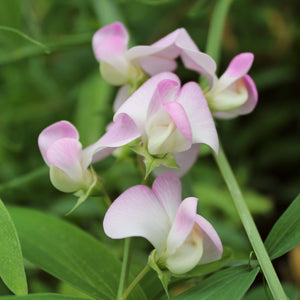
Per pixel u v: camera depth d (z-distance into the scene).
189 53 0.27
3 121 0.40
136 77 0.28
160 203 0.26
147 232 0.26
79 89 0.39
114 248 0.35
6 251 0.25
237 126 0.45
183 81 0.42
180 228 0.25
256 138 0.44
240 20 0.44
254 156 0.45
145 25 0.42
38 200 0.35
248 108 0.28
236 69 0.28
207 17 0.41
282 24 0.45
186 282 0.28
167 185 0.26
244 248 0.35
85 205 0.35
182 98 0.26
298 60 0.45
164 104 0.26
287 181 0.44
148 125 0.26
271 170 0.45
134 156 0.29
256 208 0.39
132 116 0.26
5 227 0.26
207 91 0.28
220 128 0.43
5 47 0.36
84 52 0.42
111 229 0.25
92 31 0.38
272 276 0.26
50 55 0.42
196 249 0.26
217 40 0.32
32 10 0.39
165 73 0.27
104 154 0.27
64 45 0.36
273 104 0.45
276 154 0.44
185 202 0.25
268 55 0.45
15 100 0.40
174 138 0.26
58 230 0.28
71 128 0.26
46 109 0.40
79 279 0.27
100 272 0.27
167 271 0.26
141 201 0.26
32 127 0.40
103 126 0.36
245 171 0.42
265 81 0.43
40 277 0.35
